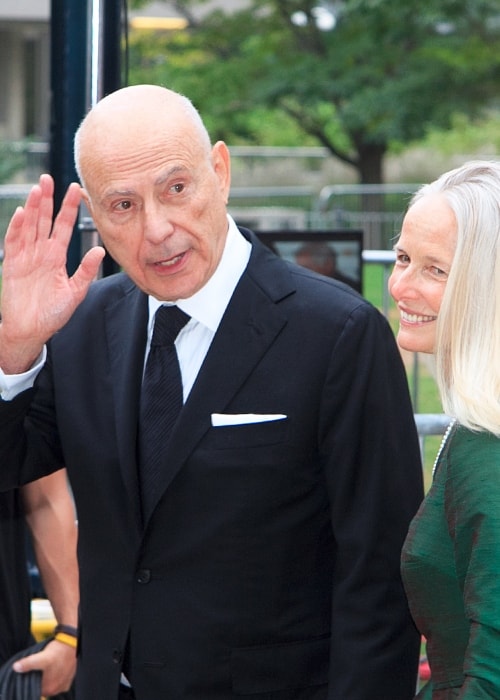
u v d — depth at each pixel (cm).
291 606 311
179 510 308
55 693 383
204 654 308
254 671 308
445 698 268
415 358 617
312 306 312
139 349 324
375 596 307
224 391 308
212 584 308
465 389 257
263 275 319
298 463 307
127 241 302
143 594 314
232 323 313
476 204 266
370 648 304
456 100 2225
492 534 246
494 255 262
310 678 314
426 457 564
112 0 480
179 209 298
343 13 2298
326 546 317
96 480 321
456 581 263
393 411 310
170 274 304
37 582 480
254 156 2758
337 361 306
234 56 2533
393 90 2202
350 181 2842
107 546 321
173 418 314
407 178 3128
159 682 312
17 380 317
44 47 2908
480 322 261
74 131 489
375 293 753
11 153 2344
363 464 308
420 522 271
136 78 2478
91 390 327
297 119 2636
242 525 305
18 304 310
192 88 2427
